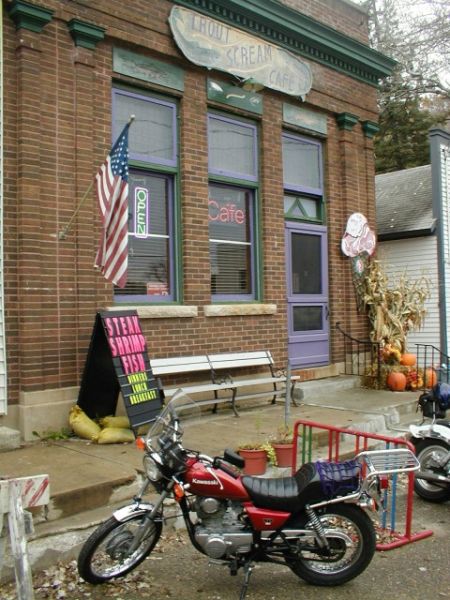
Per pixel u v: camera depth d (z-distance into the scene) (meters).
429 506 6.07
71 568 4.46
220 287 9.34
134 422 6.68
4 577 4.16
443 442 6.07
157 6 8.34
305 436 6.67
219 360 8.72
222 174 9.27
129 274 8.17
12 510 3.37
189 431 7.36
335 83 11.16
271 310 9.66
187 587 4.23
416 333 13.70
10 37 6.95
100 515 5.00
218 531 4.09
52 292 7.08
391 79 22.03
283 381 9.09
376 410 8.81
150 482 4.33
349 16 11.73
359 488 4.21
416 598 4.10
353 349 11.20
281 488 4.18
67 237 7.21
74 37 7.42
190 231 8.66
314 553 4.17
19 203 6.88
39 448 6.46
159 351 8.16
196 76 8.87
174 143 8.69
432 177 13.54
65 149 7.28
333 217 11.12
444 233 13.54
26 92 6.93
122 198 6.44
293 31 10.03
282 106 10.19
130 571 4.29
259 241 9.80
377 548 4.88
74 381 7.21
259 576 4.43
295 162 10.66
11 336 6.80
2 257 6.68
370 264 11.58
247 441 6.84
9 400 6.76
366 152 11.84
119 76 7.98
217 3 8.91
